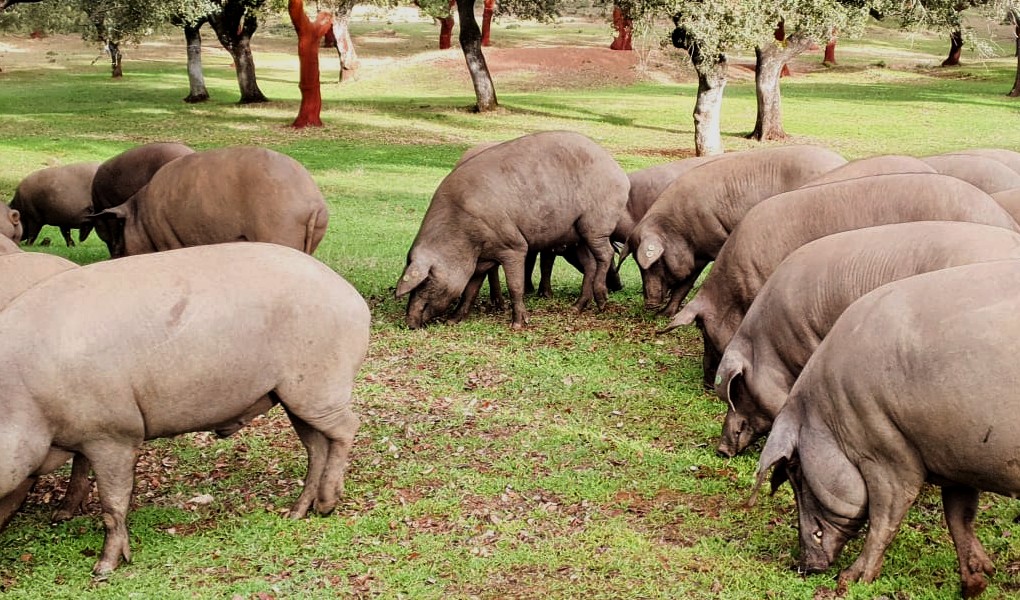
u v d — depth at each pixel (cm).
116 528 633
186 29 3791
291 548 661
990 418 498
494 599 601
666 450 830
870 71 4912
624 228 1385
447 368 1047
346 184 2317
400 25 6894
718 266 940
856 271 716
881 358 546
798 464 613
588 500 735
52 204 1678
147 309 608
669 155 2755
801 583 602
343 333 664
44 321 594
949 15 2503
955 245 686
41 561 648
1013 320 498
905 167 969
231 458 819
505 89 4475
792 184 1110
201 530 693
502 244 1183
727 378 766
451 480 771
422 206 2084
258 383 641
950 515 586
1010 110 3569
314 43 3152
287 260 661
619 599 598
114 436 613
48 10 3516
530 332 1189
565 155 1198
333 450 693
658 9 2362
